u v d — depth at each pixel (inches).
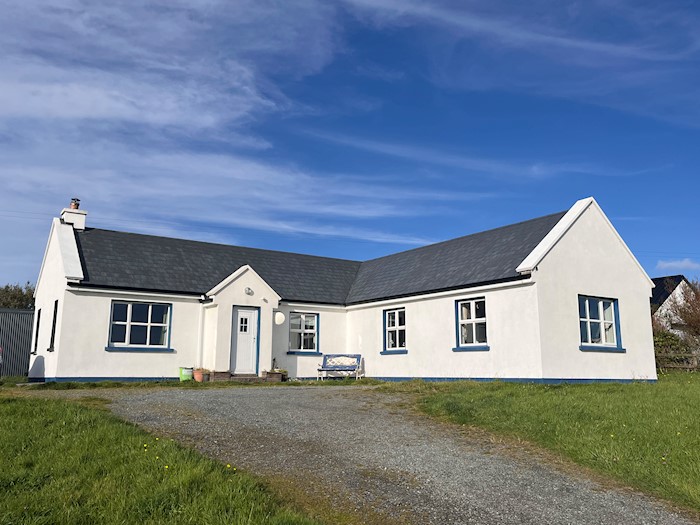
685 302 1368.1
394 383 710.5
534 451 372.5
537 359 665.6
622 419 426.6
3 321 1090.7
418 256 976.3
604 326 762.8
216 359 810.8
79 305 761.6
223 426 410.0
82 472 291.7
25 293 1850.4
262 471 311.4
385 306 897.5
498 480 313.0
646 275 826.8
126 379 781.3
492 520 258.5
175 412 455.8
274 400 541.0
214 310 833.5
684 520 265.3
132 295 799.7
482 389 587.5
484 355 728.3
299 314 943.0
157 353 808.9
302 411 483.8
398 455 354.0
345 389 649.6
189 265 900.6
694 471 318.0
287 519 237.5
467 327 767.1
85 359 756.0
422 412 492.7
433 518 259.0
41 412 416.2
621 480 319.3
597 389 593.3
